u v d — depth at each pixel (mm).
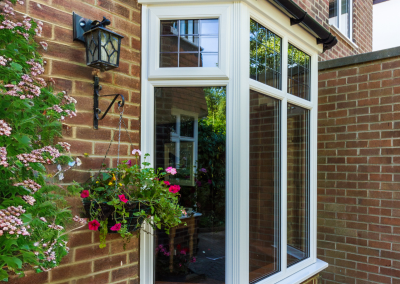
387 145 3287
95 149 1776
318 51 3102
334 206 3594
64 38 1663
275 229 2463
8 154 1262
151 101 2080
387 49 3285
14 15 1427
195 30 2139
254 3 2180
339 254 3529
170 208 1741
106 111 1765
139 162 2016
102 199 1619
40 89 1460
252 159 2268
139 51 2059
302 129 2912
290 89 2719
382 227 3270
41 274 1533
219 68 2096
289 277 2584
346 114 3574
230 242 2086
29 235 1252
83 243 1696
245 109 2125
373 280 3295
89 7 1783
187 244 2154
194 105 2158
